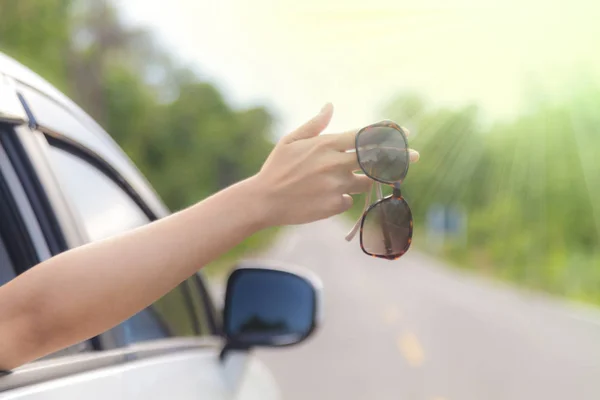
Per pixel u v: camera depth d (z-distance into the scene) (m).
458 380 10.38
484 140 91.12
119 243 1.11
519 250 51.78
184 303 2.62
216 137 56.84
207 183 54.56
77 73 27.86
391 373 10.62
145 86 40.47
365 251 1.25
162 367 2.02
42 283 1.08
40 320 1.08
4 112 1.69
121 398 1.66
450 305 22.09
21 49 23.53
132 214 2.28
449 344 13.71
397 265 46.47
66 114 2.08
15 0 22.86
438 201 99.31
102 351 1.81
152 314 2.26
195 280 2.83
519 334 16.03
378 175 1.18
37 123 1.84
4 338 1.07
